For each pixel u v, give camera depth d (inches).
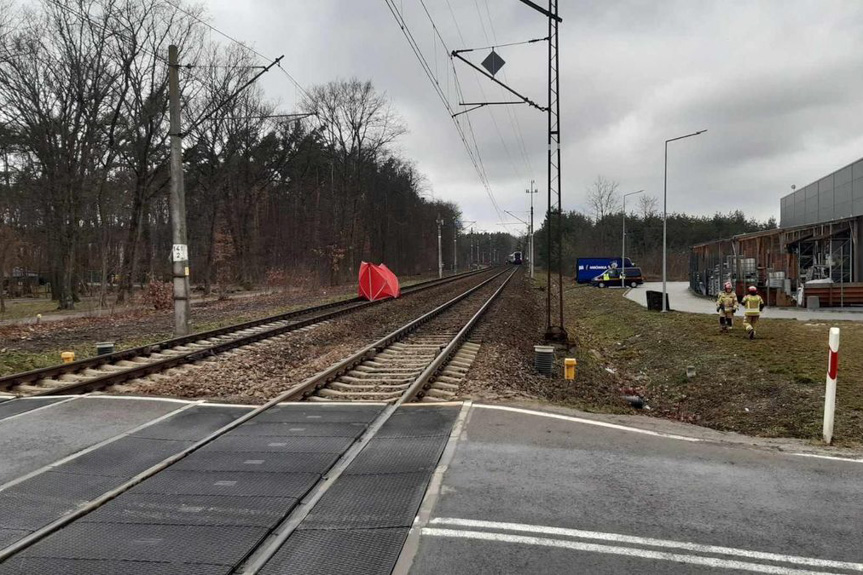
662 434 262.8
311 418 289.9
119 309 1044.5
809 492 197.0
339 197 2406.5
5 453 237.5
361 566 147.9
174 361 475.8
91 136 1282.0
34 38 1185.4
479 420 281.0
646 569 147.3
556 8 652.1
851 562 151.8
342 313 908.0
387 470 215.3
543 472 212.7
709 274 1550.2
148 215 1739.7
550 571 145.9
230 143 1780.3
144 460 227.9
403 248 3486.7
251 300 1317.7
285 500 187.6
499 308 1075.9
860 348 585.9
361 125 2239.2
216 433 263.6
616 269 2140.7
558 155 692.7
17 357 518.0
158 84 1318.9
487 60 614.9
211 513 178.2
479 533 165.3
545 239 4281.5
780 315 952.9
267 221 2417.6
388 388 389.1
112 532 166.4
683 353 648.4
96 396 341.4
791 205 1813.5
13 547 156.2
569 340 737.0
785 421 371.2
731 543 161.2
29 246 1676.9
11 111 1210.0
